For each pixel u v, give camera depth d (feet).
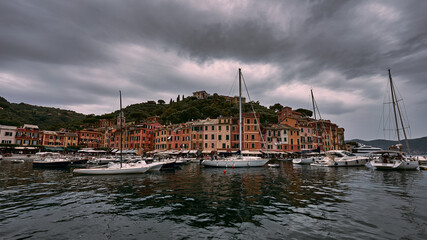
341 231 35.50
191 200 56.34
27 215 44.80
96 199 58.13
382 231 35.40
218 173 116.06
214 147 248.11
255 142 244.22
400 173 112.88
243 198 58.23
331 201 54.34
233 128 252.21
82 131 351.46
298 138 265.95
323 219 41.16
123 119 416.46
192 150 251.19
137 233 35.70
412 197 58.18
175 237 34.01
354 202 53.21
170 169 135.95
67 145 329.72
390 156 133.69
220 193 64.69
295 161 182.60
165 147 285.64
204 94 588.91
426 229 36.14
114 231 36.60
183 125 277.44
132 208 49.55
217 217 42.98
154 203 53.72
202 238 33.50
